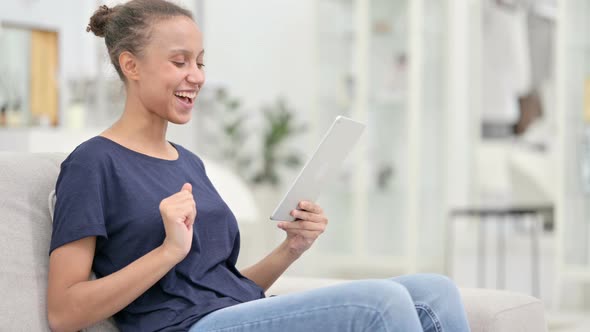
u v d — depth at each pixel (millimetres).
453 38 6598
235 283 2066
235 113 7176
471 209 5773
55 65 5086
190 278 1962
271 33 7250
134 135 2035
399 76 6523
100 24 2084
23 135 4457
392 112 6555
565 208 5871
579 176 5848
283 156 6980
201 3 6898
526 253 6332
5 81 4758
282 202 2135
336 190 6770
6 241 1883
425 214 6523
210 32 6988
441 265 6590
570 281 6223
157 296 1936
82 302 1778
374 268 6906
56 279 1815
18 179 1972
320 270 6883
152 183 1979
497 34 6512
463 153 6598
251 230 6609
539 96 6402
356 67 6645
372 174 6645
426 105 6477
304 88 7195
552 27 6375
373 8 6602
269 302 1812
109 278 1785
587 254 5844
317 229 2227
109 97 5352
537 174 6367
